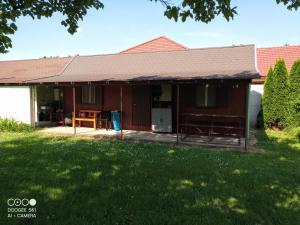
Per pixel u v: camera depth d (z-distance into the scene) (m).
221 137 11.03
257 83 15.45
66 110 14.80
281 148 9.07
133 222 3.84
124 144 9.46
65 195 4.69
